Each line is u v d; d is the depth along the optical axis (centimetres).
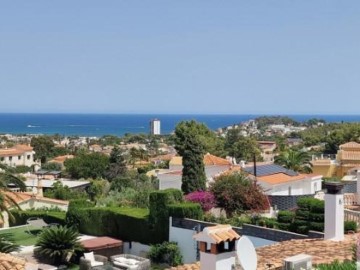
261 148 12725
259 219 2953
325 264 1187
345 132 9888
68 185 7581
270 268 1299
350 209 2741
